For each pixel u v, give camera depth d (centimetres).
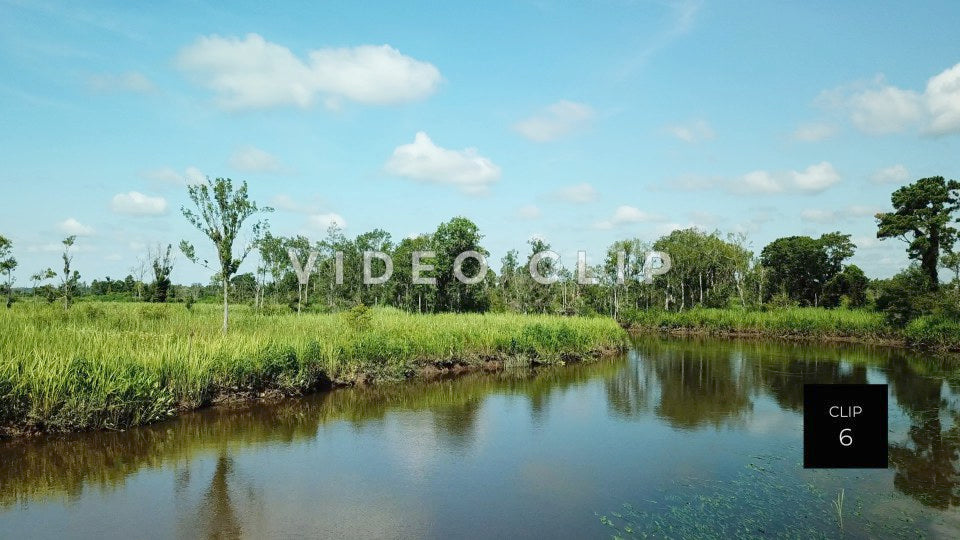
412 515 777
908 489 911
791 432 1286
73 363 1134
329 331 2019
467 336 2223
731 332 4494
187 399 1329
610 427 1316
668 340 4022
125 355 1248
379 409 1438
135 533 702
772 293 5794
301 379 1548
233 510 780
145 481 887
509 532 728
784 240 5800
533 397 1670
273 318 2544
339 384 1703
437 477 938
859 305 5094
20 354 1148
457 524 751
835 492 896
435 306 4641
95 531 706
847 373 2250
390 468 979
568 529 741
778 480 952
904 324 3516
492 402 1577
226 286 1930
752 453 1113
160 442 1093
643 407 1554
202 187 1916
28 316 2123
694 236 6059
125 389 1151
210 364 1395
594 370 2319
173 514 762
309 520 752
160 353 1328
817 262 5569
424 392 1692
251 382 1459
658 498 860
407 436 1188
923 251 3969
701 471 996
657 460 1059
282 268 4675
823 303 5516
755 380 2066
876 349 3281
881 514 808
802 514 805
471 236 4616
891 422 1357
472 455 1070
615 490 893
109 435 1117
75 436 1090
